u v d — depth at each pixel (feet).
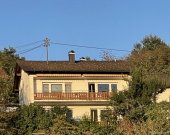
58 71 182.09
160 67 274.16
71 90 183.83
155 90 146.72
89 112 182.29
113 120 139.23
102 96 183.42
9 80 150.71
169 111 124.67
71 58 196.85
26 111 141.18
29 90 181.68
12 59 287.48
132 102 140.97
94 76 185.98
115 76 187.01
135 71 148.66
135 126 121.19
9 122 138.41
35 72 181.27
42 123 139.13
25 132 138.62
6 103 144.87
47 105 179.22
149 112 128.47
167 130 115.34
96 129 135.44
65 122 136.26
